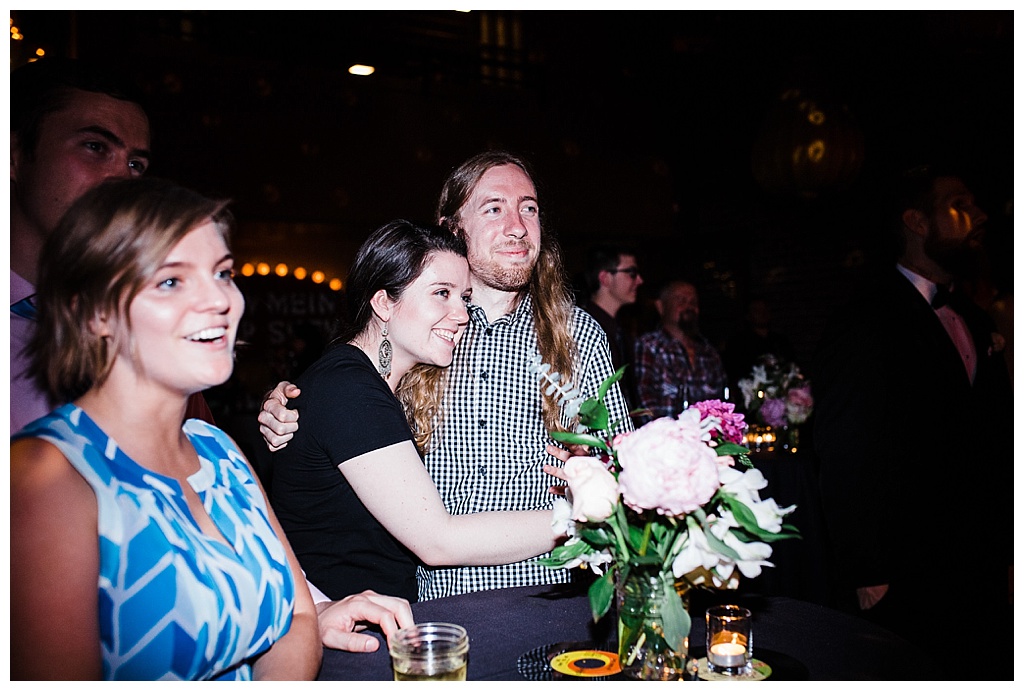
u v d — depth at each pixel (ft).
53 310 3.76
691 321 17.19
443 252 6.27
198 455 4.55
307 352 24.32
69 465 3.65
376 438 5.70
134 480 3.85
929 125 20.94
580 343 7.52
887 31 21.77
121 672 3.67
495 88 26.40
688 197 28.94
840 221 24.64
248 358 28.27
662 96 28.68
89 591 3.54
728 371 21.03
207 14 22.62
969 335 8.93
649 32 27.71
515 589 6.03
